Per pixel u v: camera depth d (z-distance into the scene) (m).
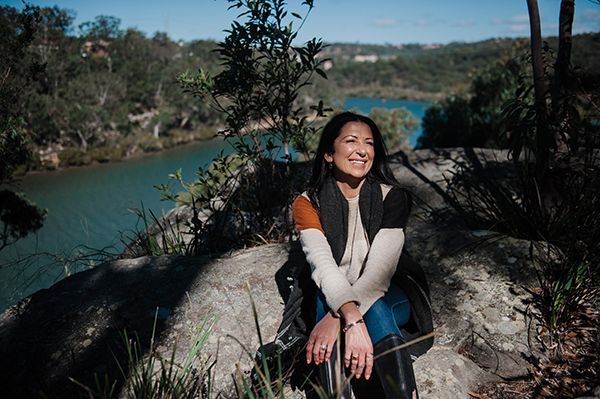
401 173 4.39
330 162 1.91
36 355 2.00
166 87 89.31
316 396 1.80
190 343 2.04
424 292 1.89
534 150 3.01
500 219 2.95
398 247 1.79
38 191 54.75
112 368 1.93
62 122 68.75
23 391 1.88
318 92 87.94
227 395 1.86
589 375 1.83
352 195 1.92
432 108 29.22
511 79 21.64
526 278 2.33
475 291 2.29
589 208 2.67
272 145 3.18
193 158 71.81
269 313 2.20
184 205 4.12
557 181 3.01
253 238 3.19
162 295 2.29
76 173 64.75
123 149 75.06
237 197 3.31
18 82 4.71
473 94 26.08
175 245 3.35
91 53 85.88
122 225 36.53
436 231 2.75
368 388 1.81
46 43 59.47
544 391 1.80
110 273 2.51
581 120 2.96
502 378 1.90
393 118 38.19
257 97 3.11
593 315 2.13
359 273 1.87
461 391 1.82
